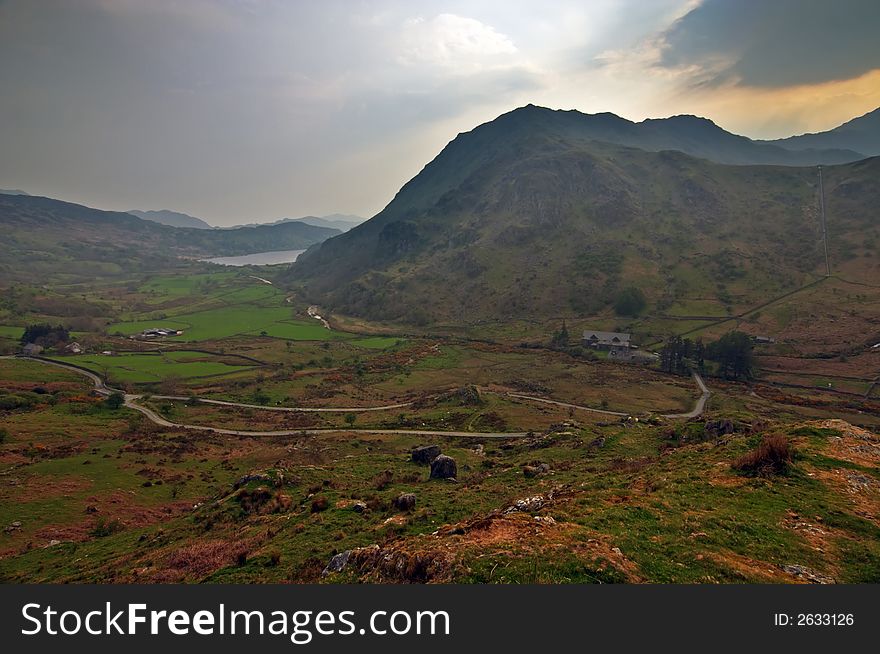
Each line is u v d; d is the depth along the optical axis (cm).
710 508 2428
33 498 5700
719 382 14225
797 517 2303
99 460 7338
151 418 10856
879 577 1809
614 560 1817
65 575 3519
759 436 3684
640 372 15388
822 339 16300
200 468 7294
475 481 4491
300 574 2364
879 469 2862
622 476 3538
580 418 10162
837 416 11050
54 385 12925
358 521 3244
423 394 13400
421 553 2016
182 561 3019
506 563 1819
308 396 13300
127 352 18038
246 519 3956
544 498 2934
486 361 17225
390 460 6088
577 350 18200
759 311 19425
